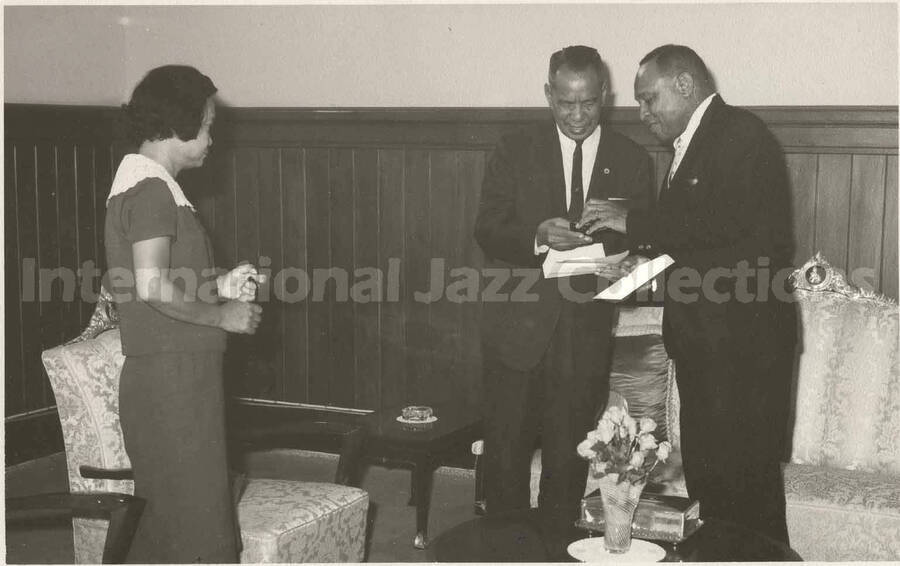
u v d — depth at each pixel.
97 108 5.40
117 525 2.61
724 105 3.26
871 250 4.30
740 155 3.15
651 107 3.32
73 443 3.13
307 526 3.00
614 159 3.54
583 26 4.68
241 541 2.88
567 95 3.37
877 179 4.27
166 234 2.60
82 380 3.08
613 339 3.89
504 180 3.59
